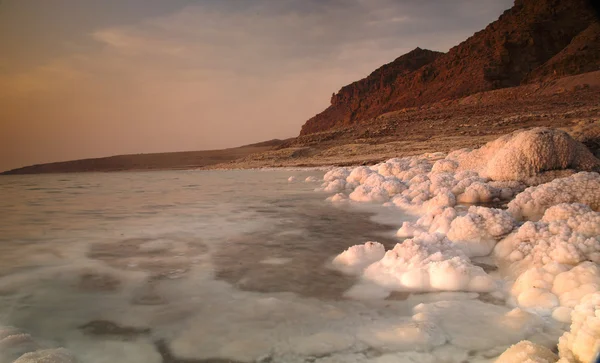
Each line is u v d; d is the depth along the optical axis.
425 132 32.34
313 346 2.14
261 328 2.37
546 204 5.01
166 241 4.79
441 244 3.71
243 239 4.82
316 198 9.13
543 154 7.48
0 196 12.16
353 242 4.59
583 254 2.99
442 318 2.42
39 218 6.94
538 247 3.26
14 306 2.80
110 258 4.05
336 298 2.84
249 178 18.91
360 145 32.66
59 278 3.41
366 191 8.35
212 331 2.36
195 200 9.48
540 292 2.58
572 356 1.79
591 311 1.92
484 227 3.97
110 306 2.78
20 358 1.95
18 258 4.09
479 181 7.38
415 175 10.16
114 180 22.84
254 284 3.17
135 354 2.12
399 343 2.13
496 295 2.84
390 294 2.90
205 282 3.24
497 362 1.89
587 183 5.07
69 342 2.28
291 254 4.08
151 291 3.06
